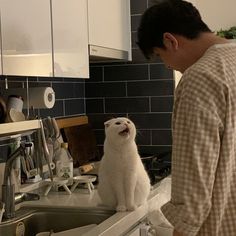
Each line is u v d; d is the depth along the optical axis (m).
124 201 1.81
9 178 1.85
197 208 1.08
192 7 1.29
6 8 1.54
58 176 2.26
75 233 1.75
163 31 1.25
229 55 1.20
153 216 1.90
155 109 2.88
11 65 1.57
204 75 1.12
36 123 1.78
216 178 1.12
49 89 1.99
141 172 1.87
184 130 1.12
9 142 2.12
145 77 2.89
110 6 2.55
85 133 2.84
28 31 1.68
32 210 1.95
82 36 2.17
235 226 1.16
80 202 1.98
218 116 1.10
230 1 3.06
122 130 1.77
